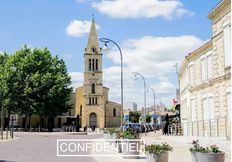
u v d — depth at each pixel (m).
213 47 31.33
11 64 72.12
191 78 41.47
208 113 34.00
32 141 39.47
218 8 29.02
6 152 25.16
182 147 28.61
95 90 98.44
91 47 100.56
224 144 23.66
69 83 75.19
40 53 73.81
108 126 103.62
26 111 70.75
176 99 72.12
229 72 27.39
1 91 64.81
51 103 70.94
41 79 69.94
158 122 97.62
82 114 97.38
